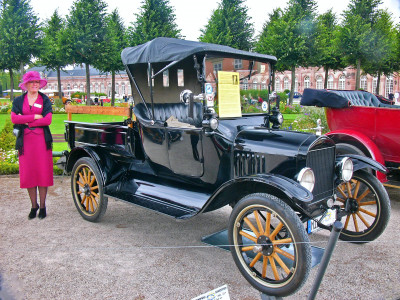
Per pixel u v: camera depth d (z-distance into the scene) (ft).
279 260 8.78
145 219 14.62
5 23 115.44
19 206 16.21
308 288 9.23
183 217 10.34
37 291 9.02
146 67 13.14
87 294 8.89
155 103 13.32
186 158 11.62
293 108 70.28
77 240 12.35
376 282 9.47
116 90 230.27
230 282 9.55
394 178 16.71
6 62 117.19
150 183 13.25
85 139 15.06
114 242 12.19
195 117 12.11
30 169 13.93
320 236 12.73
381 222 11.37
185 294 8.90
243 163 10.38
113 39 104.58
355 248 11.68
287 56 90.99
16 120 13.57
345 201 12.14
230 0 95.30
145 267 10.36
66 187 19.52
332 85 171.32
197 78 11.24
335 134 16.16
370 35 45.34
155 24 95.66
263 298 8.71
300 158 9.34
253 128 11.31
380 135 15.49
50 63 116.26
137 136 13.30
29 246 11.81
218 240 12.21
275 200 8.60
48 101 14.26
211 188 11.59
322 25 94.53
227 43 90.99
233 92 11.75
